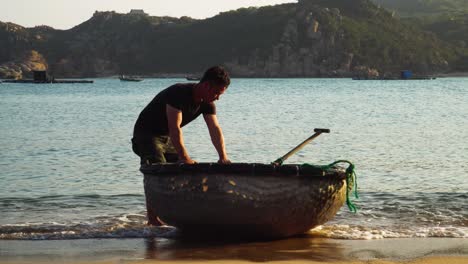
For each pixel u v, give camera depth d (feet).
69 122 100.17
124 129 85.35
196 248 22.77
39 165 49.73
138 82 536.42
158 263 20.39
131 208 31.81
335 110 129.80
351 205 25.35
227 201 23.17
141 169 24.89
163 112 25.05
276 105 151.64
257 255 21.59
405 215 29.19
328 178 23.88
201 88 24.17
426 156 53.62
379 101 173.37
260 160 52.80
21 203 33.35
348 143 64.23
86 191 37.42
